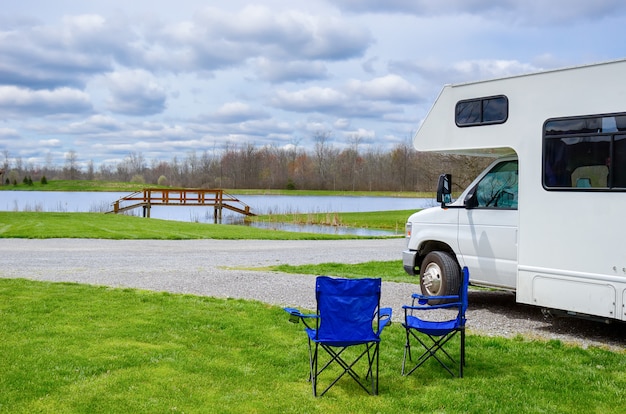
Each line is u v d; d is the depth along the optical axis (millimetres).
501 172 8586
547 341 7145
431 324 6059
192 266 14141
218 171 97188
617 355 6582
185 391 5336
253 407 5070
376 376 5633
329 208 48938
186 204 37906
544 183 7500
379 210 48625
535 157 7625
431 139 8945
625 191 6750
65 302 8797
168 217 40438
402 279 12406
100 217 31531
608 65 6953
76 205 50531
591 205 7039
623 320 6738
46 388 5219
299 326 7734
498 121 8070
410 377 5898
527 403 5211
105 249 17797
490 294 10766
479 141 8312
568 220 7250
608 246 6887
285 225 34750
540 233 7535
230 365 6094
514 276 8148
